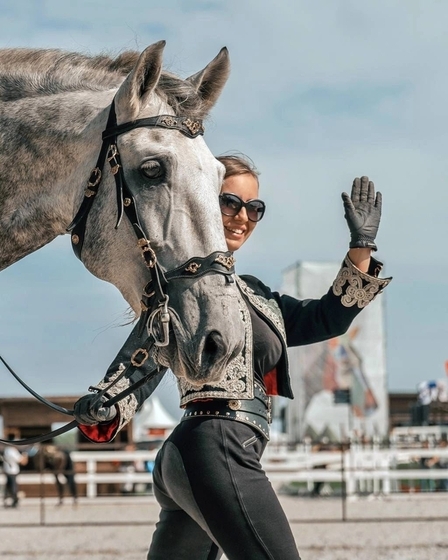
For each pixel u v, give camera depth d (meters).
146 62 3.58
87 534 13.56
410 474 19.98
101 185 3.67
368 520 15.00
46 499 21.64
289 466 20.78
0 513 17.75
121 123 3.64
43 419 21.89
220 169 3.65
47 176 3.85
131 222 3.55
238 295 3.53
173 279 3.46
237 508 3.70
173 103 3.70
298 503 19.28
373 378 24.89
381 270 4.18
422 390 26.98
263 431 3.89
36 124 3.87
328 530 13.70
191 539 4.09
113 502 19.70
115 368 3.98
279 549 3.70
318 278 23.78
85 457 19.70
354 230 4.11
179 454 3.80
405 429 24.81
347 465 20.61
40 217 3.88
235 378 3.86
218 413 3.83
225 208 4.53
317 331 4.23
